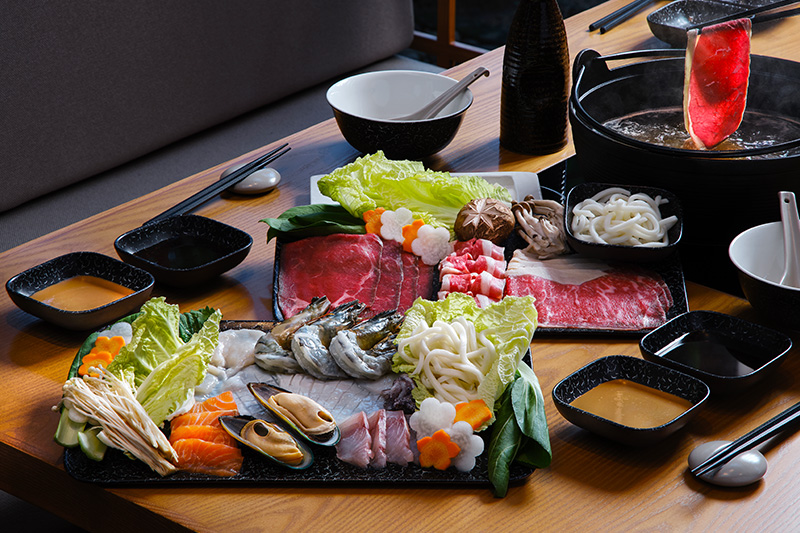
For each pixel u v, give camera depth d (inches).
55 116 68.8
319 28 83.5
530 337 43.9
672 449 43.1
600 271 49.8
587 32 71.4
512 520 41.1
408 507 41.5
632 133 55.6
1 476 45.0
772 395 44.9
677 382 43.6
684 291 48.8
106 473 42.3
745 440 42.4
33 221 67.5
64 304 47.9
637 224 49.6
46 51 67.6
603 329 47.2
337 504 41.6
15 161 67.7
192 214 53.9
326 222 51.7
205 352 43.6
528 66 56.3
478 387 43.3
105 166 71.9
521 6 55.8
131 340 44.9
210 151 74.4
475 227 50.9
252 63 78.9
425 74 59.8
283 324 46.3
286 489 42.0
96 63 69.7
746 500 41.6
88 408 42.9
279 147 58.2
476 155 58.7
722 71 51.7
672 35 66.4
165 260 50.6
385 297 48.9
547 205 52.1
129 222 54.4
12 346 47.5
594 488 42.0
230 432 42.7
